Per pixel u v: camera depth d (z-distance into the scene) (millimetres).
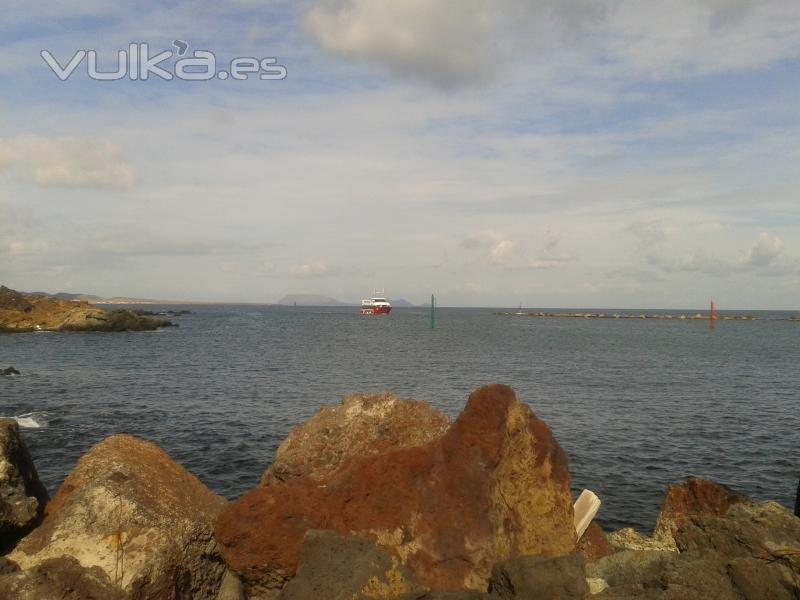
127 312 92188
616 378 40469
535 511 5773
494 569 5133
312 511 5441
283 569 5320
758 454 19500
